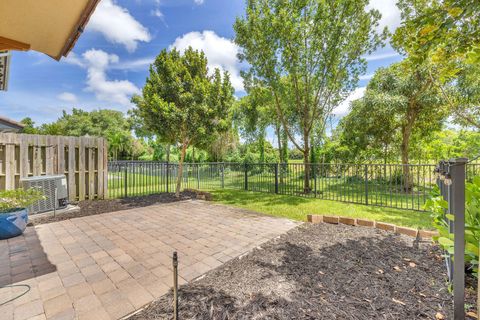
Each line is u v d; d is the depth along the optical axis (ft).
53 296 6.38
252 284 6.80
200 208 17.44
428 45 7.59
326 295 6.19
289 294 6.26
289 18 22.54
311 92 26.48
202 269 7.86
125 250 9.56
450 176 5.65
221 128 22.27
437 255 8.39
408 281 6.74
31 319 5.46
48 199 15.38
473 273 6.60
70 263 8.38
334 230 11.68
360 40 22.41
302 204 18.65
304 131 26.40
